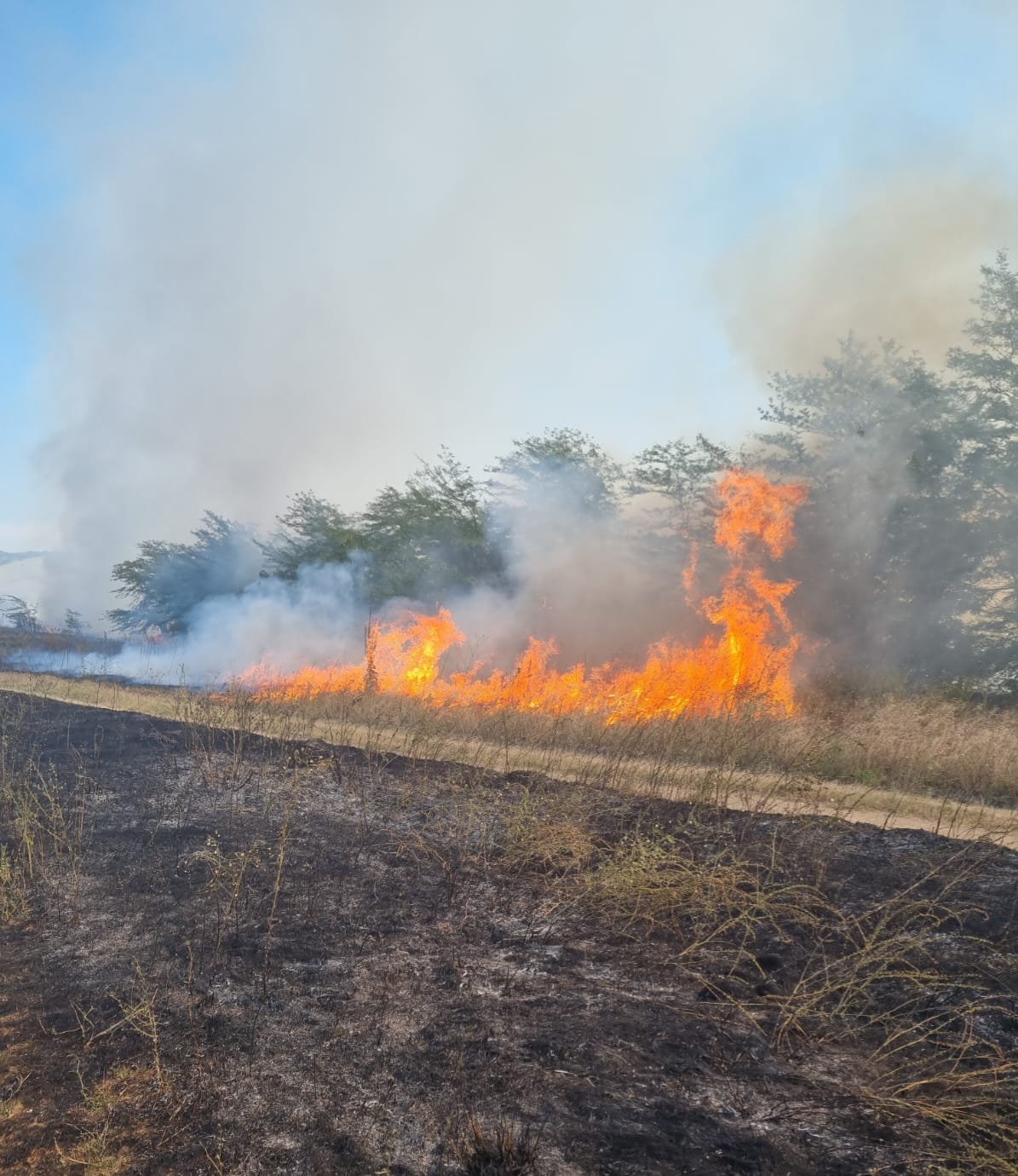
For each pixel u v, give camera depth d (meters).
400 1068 4.10
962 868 6.41
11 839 7.57
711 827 7.48
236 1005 4.71
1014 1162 3.34
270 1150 3.54
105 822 7.97
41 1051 4.37
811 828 7.42
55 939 5.68
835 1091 3.88
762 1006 4.66
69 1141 3.66
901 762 10.95
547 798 8.34
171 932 5.67
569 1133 3.56
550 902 6.08
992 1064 4.04
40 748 10.85
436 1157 3.46
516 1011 4.62
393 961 5.22
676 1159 3.38
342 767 9.77
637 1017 4.54
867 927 5.51
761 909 5.77
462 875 6.62
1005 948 5.14
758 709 13.75
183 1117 3.79
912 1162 3.36
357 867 6.79
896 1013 4.55
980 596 21.94
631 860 6.29
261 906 6.04
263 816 8.08
